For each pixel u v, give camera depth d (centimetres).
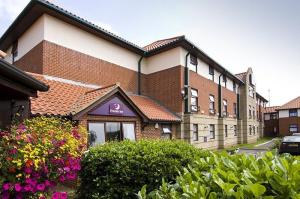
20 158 364
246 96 3048
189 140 1684
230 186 217
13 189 357
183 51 1753
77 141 493
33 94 462
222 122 2278
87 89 1335
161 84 1794
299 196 202
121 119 1195
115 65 1602
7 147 365
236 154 332
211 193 216
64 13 1227
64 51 1287
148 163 555
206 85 2066
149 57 1878
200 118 1895
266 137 4416
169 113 1667
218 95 2336
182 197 237
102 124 1102
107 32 1473
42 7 1164
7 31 1418
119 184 559
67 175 432
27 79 420
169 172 555
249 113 3192
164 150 589
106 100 1112
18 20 1283
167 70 1770
